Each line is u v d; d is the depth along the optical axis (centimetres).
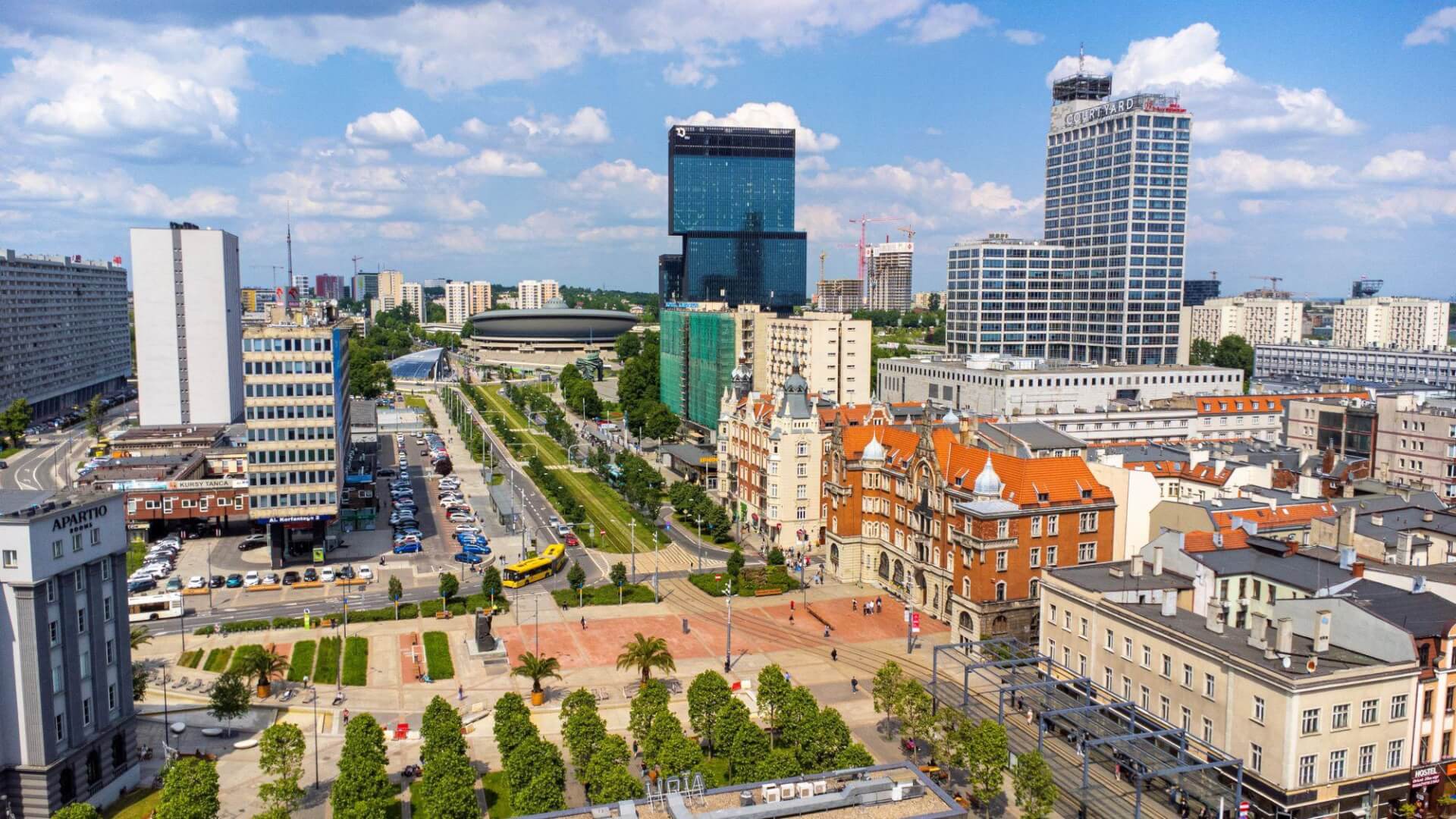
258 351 19338
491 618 16625
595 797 9556
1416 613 10762
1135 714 11281
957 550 15812
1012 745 11575
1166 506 15900
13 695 9938
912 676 14262
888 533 18638
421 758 10881
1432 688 10331
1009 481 15850
